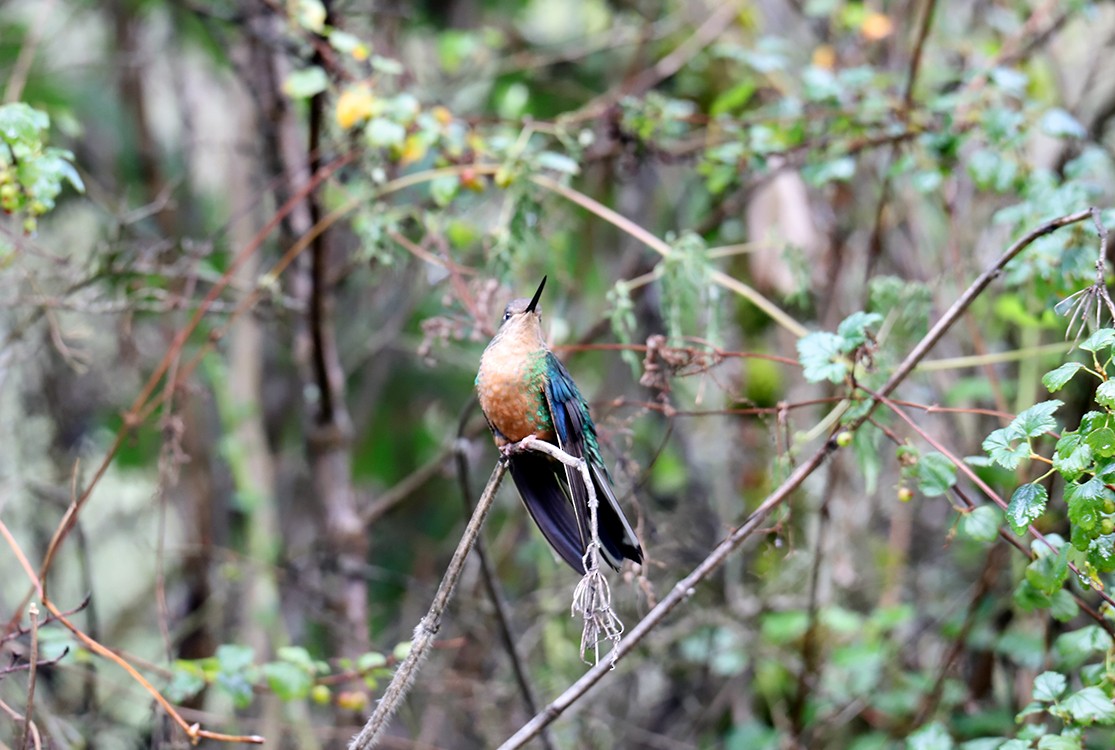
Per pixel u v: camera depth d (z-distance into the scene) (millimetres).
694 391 11805
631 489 7414
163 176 13555
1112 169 10375
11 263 8406
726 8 11977
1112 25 11852
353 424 13969
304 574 12156
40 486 10773
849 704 10516
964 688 10320
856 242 11797
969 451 10461
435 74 13711
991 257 10633
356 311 14266
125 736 11180
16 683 9602
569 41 14133
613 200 12867
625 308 8102
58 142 12961
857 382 6613
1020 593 6281
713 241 12000
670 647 12141
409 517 14609
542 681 11555
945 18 11961
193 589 12930
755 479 11805
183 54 13391
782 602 11367
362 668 8008
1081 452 4910
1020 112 9125
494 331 8320
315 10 8680
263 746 10414
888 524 12477
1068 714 5898
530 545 12844
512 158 8750
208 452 13000
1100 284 5379
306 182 10086
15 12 13062
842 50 12352
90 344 11836
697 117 9672
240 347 12844
